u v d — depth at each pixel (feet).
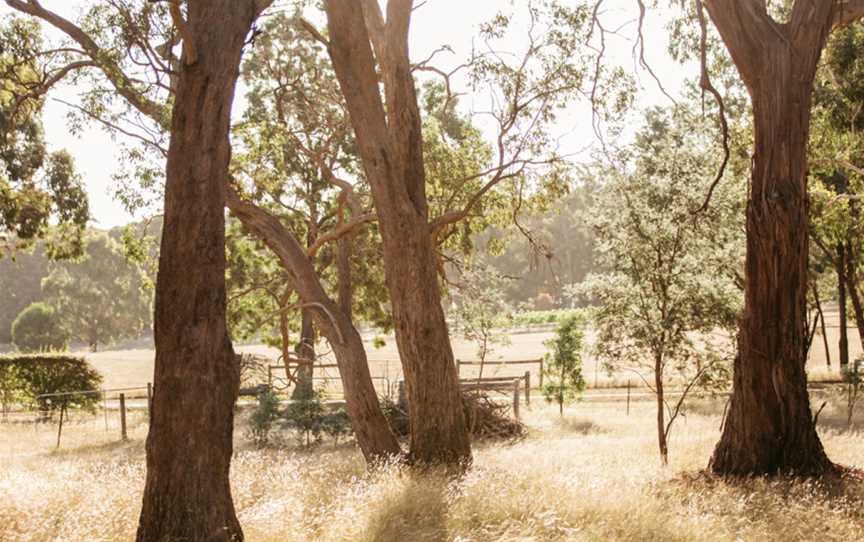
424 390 47.24
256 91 87.20
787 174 43.65
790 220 43.52
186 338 24.44
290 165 93.45
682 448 57.57
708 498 36.04
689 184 53.98
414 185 47.47
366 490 34.12
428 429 47.19
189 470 24.35
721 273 54.75
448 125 86.84
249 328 109.81
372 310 110.63
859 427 72.84
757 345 44.21
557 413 92.53
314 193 98.32
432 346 47.24
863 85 70.08
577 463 47.75
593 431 78.28
